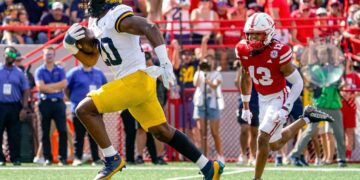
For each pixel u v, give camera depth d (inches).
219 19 1761.8
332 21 1749.5
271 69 868.6
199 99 1457.9
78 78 1401.3
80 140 1392.7
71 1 1999.3
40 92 1390.3
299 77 868.0
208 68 1455.5
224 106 1566.2
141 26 721.0
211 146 1561.3
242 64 891.4
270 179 1050.7
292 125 957.8
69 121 1528.1
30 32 1743.4
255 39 857.5
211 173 780.6
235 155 1573.6
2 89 1370.6
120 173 1146.7
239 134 1565.0
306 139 1341.0
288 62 860.0
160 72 714.8
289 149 1505.9
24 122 1459.2
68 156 1529.3
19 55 1459.2
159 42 716.7
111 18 738.8
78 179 1053.8
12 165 1378.0
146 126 773.9
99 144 769.6
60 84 1389.0
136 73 749.3
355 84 1529.3
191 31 1701.5
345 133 1483.8
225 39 1724.9
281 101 881.5
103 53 761.6
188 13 1749.5
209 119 1455.5
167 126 776.9
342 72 1354.6
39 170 1223.5
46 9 1860.2
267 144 877.8
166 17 1748.3
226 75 1648.6
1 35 1708.9
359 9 1654.8
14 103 1378.0
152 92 762.8
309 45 1373.0
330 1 1801.2
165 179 1036.5
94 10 757.9
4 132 1515.7
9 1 1838.1
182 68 1546.5
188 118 1528.1
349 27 1577.3
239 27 1668.3
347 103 1473.9
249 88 916.0
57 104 1391.5
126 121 1408.7
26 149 1461.6
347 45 1571.1
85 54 797.2
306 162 1396.4
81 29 783.1
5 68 1384.1
